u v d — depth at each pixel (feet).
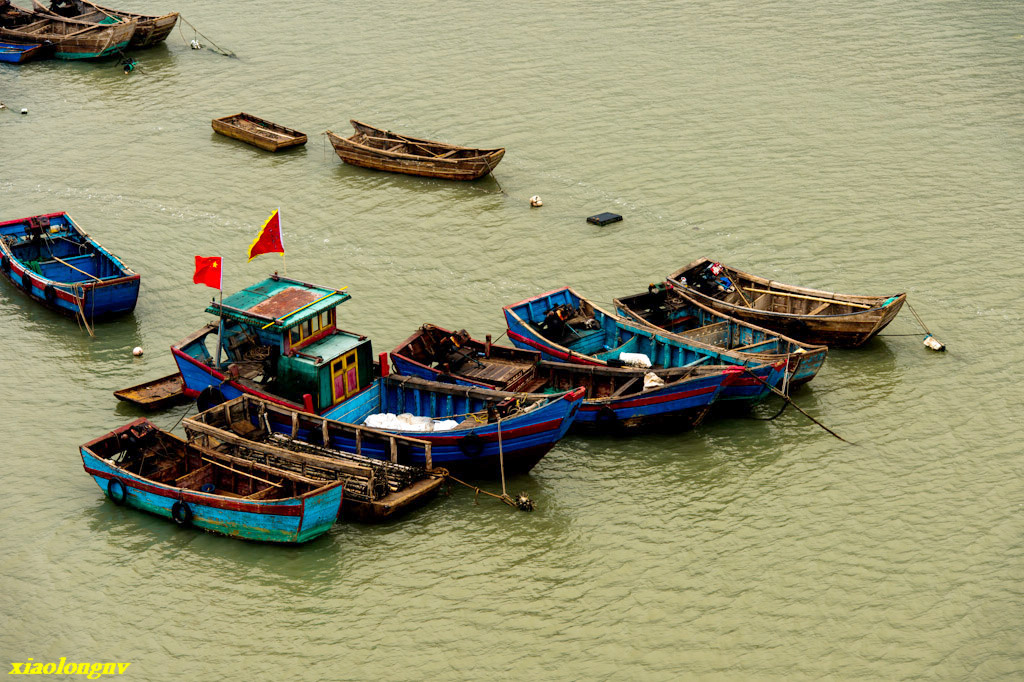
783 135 260.01
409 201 233.96
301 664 119.14
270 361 155.12
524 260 210.59
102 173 245.65
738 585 130.62
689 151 253.85
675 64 299.17
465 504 144.15
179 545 135.85
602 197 234.58
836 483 149.07
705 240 217.56
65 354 179.93
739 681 117.50
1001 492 146.61
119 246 214.28
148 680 117.39
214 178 244.01
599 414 156.87
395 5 345.72
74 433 159.33
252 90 289.12
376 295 197.47
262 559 133.39
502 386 156.87
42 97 285.84
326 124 270.46
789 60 299.58
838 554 135.54
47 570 131.95
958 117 266.57
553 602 127.85
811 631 124.06
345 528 139.23
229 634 123.13
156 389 168.76
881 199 231.91
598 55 305.73
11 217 223.92
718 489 147.95
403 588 129.59
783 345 171.83
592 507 144.05
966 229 220.02
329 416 153.17
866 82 285.64
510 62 302.04
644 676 118.01
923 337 186.50
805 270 206.80
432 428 151.23
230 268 206.39
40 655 120.37
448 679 117.50
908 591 129.70
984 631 123.95
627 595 128.98
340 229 221.87
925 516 142.20
